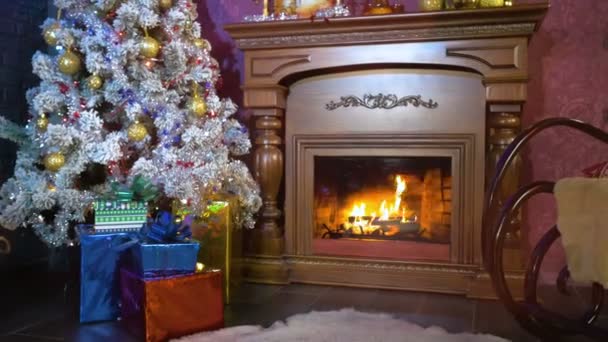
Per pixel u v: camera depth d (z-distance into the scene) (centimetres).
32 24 286
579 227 142
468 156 238
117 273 195
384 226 263
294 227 261
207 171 214
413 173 261
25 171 217
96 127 210
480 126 237
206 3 291
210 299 181
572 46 245
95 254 191
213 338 171
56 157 205
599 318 195
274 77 247
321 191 269
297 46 243
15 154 274
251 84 249
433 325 190
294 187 261
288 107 262
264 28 243
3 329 183
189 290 175
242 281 258
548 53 248
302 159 261
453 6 238
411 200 262
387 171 265
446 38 225
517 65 217
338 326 184
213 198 225
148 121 232
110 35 211
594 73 243
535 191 160
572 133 245
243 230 267
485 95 231
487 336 174
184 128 228
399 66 245
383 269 246
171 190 204
